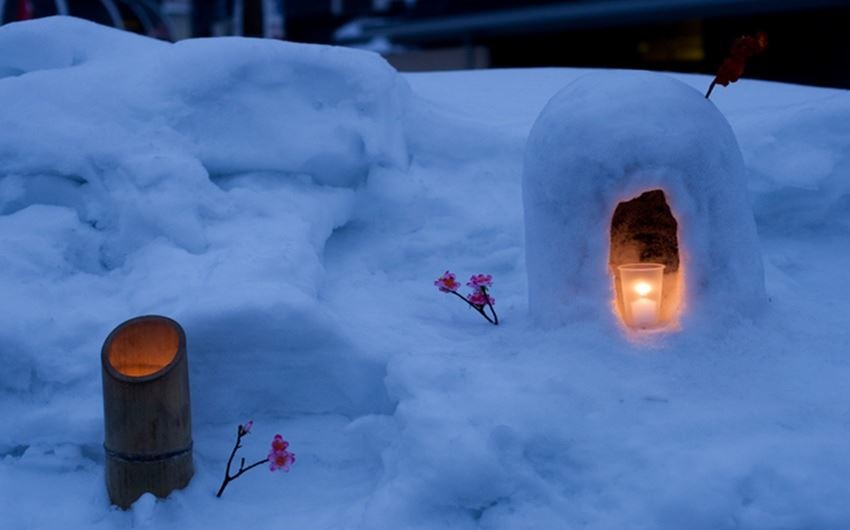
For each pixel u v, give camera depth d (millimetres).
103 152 3857
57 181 3900
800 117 4516
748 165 4348
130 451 2682
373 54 4555
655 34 14914
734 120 4797
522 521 2500
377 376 3141
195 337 3072
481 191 4398
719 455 2500
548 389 2803
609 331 3053
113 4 15469
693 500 2398
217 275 3344
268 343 3133
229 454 3047
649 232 3312
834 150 4395
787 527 2359
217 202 3797
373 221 4305
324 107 4250
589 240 3074
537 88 5961
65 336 3215
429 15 15617
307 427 3156
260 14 14750
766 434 2607
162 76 4121
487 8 14438
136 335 2834
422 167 4535
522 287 3869
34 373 3162
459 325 3568
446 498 2561
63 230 3697
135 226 3666
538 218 3225
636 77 3191
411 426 2682
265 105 4129
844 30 12609
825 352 3082
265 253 3475
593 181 3049
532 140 3309
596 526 2438
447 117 4742
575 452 2635
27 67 4703
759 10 11695
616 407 2762
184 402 2754
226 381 3143
